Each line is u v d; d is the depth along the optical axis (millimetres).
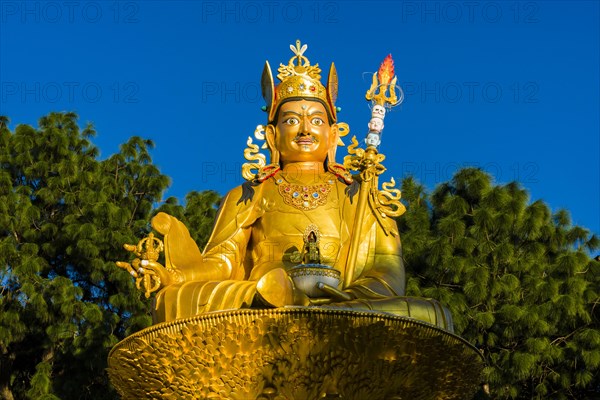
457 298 17609
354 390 9242
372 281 10555
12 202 18578
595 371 17953
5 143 19516
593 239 19469
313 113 11945
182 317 9289
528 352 17422
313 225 10758
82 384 17922
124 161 20406
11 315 17422
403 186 20609
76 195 19062
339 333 8969
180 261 10398
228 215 11508
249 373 9156
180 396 9469
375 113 11328
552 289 17688
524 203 18859
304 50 12398
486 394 17875
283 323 8914
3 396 18047
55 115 20328
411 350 9281
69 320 17969
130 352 9539
